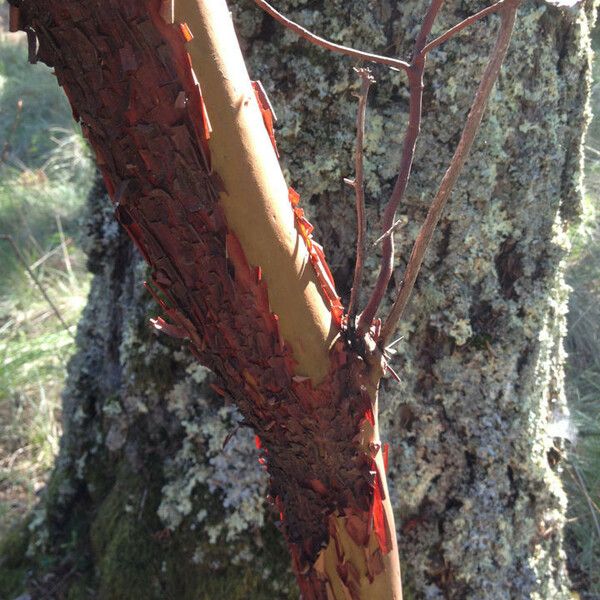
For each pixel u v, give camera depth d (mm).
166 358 873
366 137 754
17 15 388
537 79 765
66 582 983
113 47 381
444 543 845
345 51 451
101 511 965
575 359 1562
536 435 853
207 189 418
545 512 883
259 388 480
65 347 1682
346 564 535
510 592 854
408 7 722
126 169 417
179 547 882
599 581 1085
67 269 2049
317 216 781
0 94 3090
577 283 1646
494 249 794
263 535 863
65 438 1070
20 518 1262
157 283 466
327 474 511
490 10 427
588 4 802
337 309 487
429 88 738
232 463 864
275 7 727
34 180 2492
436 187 760
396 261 782
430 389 830
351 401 491
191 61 394
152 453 917
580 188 856
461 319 801
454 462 842
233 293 447
